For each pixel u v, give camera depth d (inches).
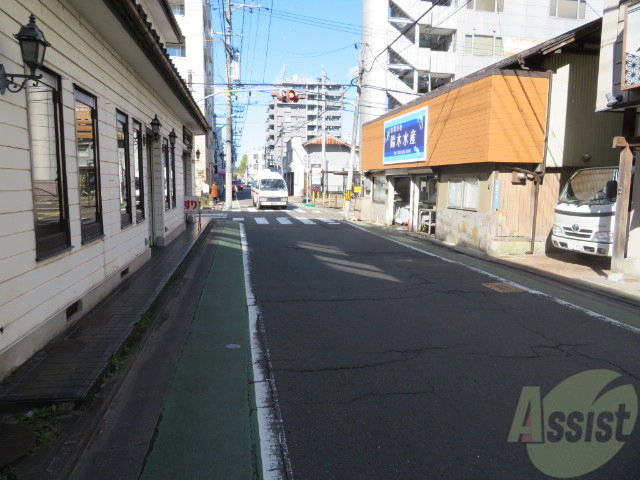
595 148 492.7
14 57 165.2
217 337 221.3
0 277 150.6
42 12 187.2
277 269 392.5
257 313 262.7
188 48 1482.5
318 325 241.4
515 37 1529.3
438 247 545.0
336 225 788.6
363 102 1595.7
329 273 378.6
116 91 291.9
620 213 343.3
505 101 462.0
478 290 325.7
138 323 216.7
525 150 472.1
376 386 168.9
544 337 225.3
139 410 148.3
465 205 538.6
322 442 132.2
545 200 489.4
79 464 118.4
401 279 359.9
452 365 189.0
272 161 3784.5
